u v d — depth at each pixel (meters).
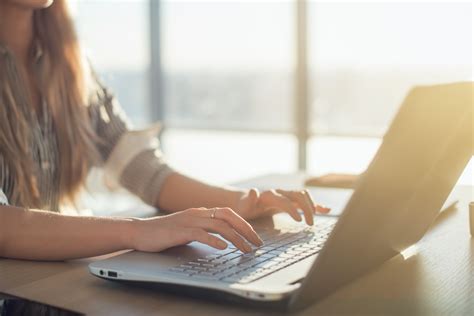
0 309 0.80
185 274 0.79
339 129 4.12
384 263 0.94
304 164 4.20
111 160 1.60
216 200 1.37
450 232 1.14
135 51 4.68
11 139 1.41
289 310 0.72
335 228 0.68
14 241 0.97
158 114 4.71
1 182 1.38
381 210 0.74
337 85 4.09
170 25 4.62
